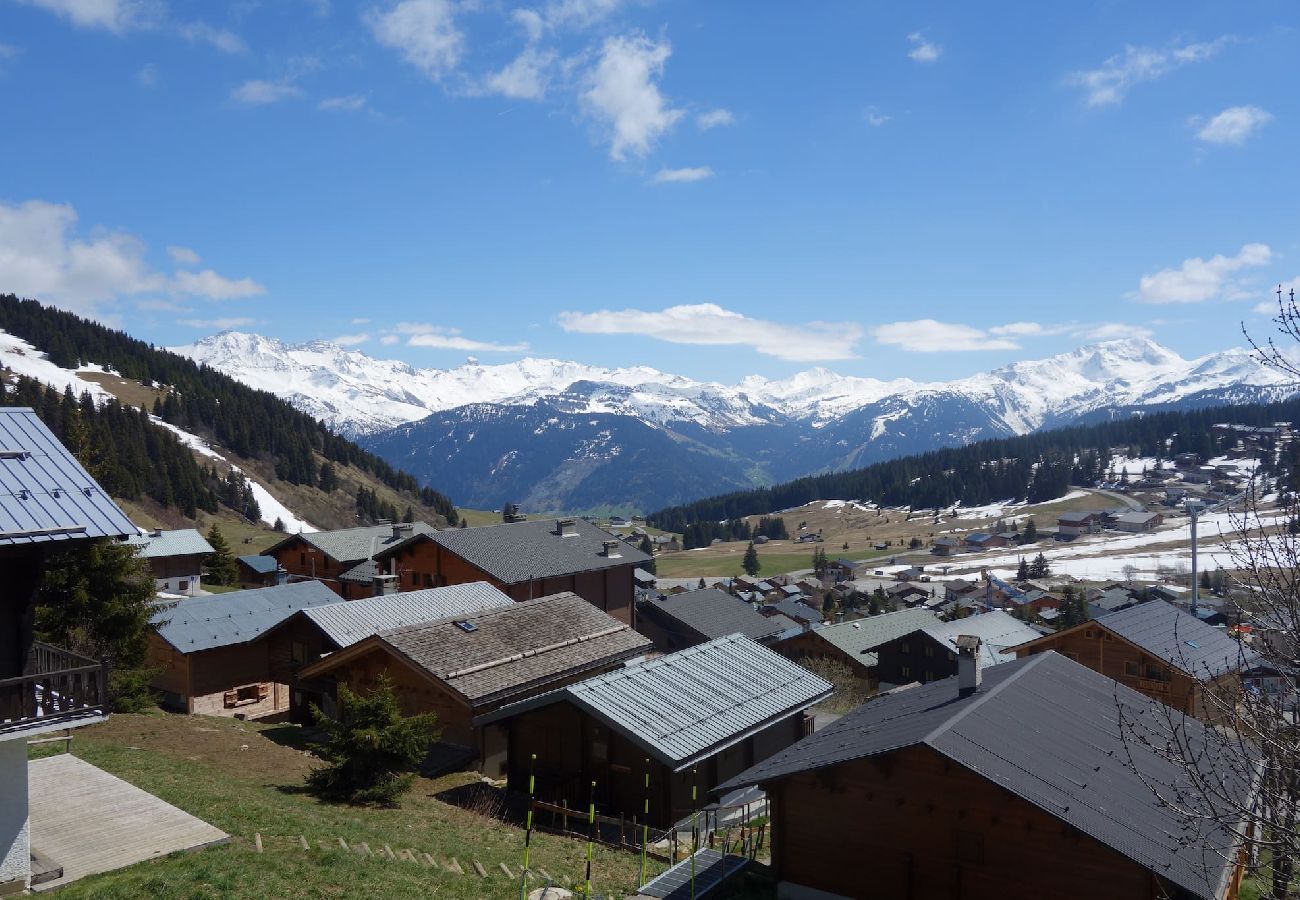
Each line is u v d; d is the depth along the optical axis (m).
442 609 48.31
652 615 78.50
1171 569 175.88
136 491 168.38
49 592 38.09
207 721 40.56
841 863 23.28
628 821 30.83
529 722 34.22
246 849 20.62
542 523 72.62
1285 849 11.66
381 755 29.31
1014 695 25.97
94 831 21.27
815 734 28.31
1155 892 19.23
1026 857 20.81
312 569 89.69
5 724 16.27
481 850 25.38
